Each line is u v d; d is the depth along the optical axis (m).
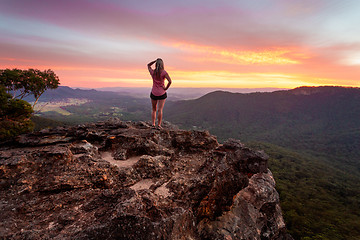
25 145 6.37
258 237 4.80
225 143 6.99
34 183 3.72
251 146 163.62
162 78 7.06
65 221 2.81
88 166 4.49
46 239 2.36
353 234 42.59
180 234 3.18
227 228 4.49
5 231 2.45
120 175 4.74
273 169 106.31
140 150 6.59
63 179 3.88
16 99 17.25
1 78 20.67
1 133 13.62
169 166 5.61
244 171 5.31
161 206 3.64
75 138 7.38
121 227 2.53
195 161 6.60
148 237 2.59
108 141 6.94
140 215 2.82
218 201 4.72
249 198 5.96
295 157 137.38
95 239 2.33
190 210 3.99
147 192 3.79
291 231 43.12
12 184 3.57
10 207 2.98
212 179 4.79
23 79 22.52
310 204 59.50
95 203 3.30
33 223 2.74
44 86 24.98
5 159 4.24
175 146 7.59
